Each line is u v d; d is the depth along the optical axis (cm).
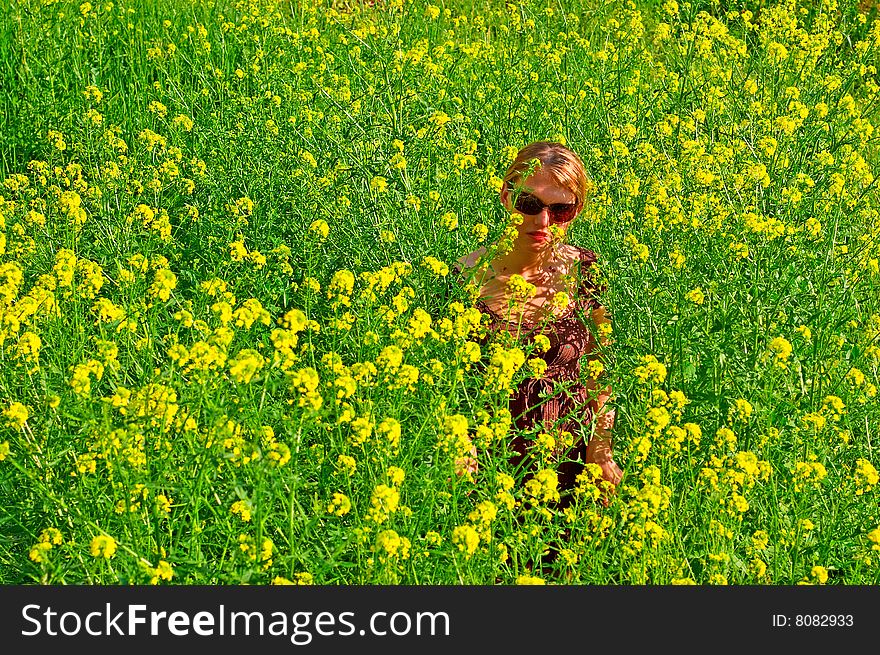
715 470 375
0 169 661
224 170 598
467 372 404
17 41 759
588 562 339
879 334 467
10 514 329
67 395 342
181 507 335
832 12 922
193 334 403
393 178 547
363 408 360
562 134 660
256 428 318
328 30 888
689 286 469
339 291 434
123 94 738
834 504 379
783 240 484
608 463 398
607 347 425
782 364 412
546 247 415
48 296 396
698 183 550
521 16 879
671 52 879
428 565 328
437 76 732
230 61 821
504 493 325
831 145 650
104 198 526
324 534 340
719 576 341
